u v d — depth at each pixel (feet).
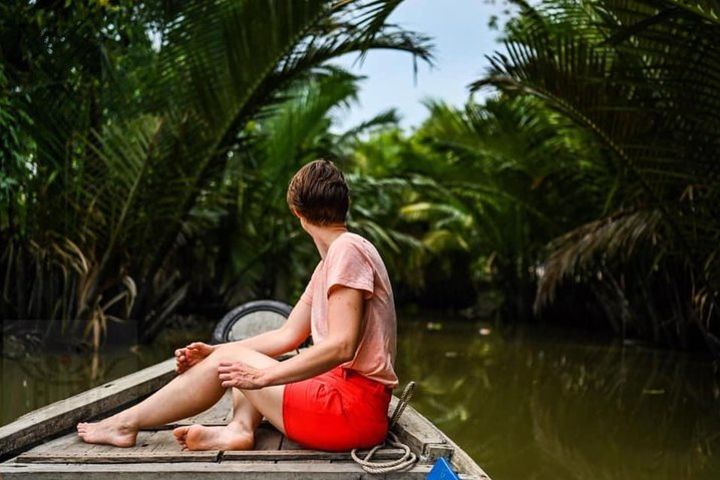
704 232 20.02
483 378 20.03
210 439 7.59
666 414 15.61
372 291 7.35
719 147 17.56
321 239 7.98
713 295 20.58
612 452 12.60
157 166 22.08
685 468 11.62
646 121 19.10
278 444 7.97
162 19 22.58
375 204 40.86
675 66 16.28
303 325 8.71
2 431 7.61
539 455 12.32
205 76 22.72
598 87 19.33
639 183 20.76
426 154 39.11
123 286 23.72
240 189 29.04
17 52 20.72
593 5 18.61
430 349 26.43
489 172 35.50
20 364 19.35
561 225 34.71
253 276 31.48
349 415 7.40
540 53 19.61
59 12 20.65
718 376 20.70
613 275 29.55
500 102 30.89
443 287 51.55
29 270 22.40
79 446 7.75
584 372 21.25
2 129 19.48
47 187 21.48
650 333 29.63
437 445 7.32
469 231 45.52
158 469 6.94
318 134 34.96
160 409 7.87
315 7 21.27
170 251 25.25
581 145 27.27
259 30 21.81
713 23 13.98
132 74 23.26
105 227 22.85
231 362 7.66
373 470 6.91
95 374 18.07
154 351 22.02
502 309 43.52
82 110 22.29
